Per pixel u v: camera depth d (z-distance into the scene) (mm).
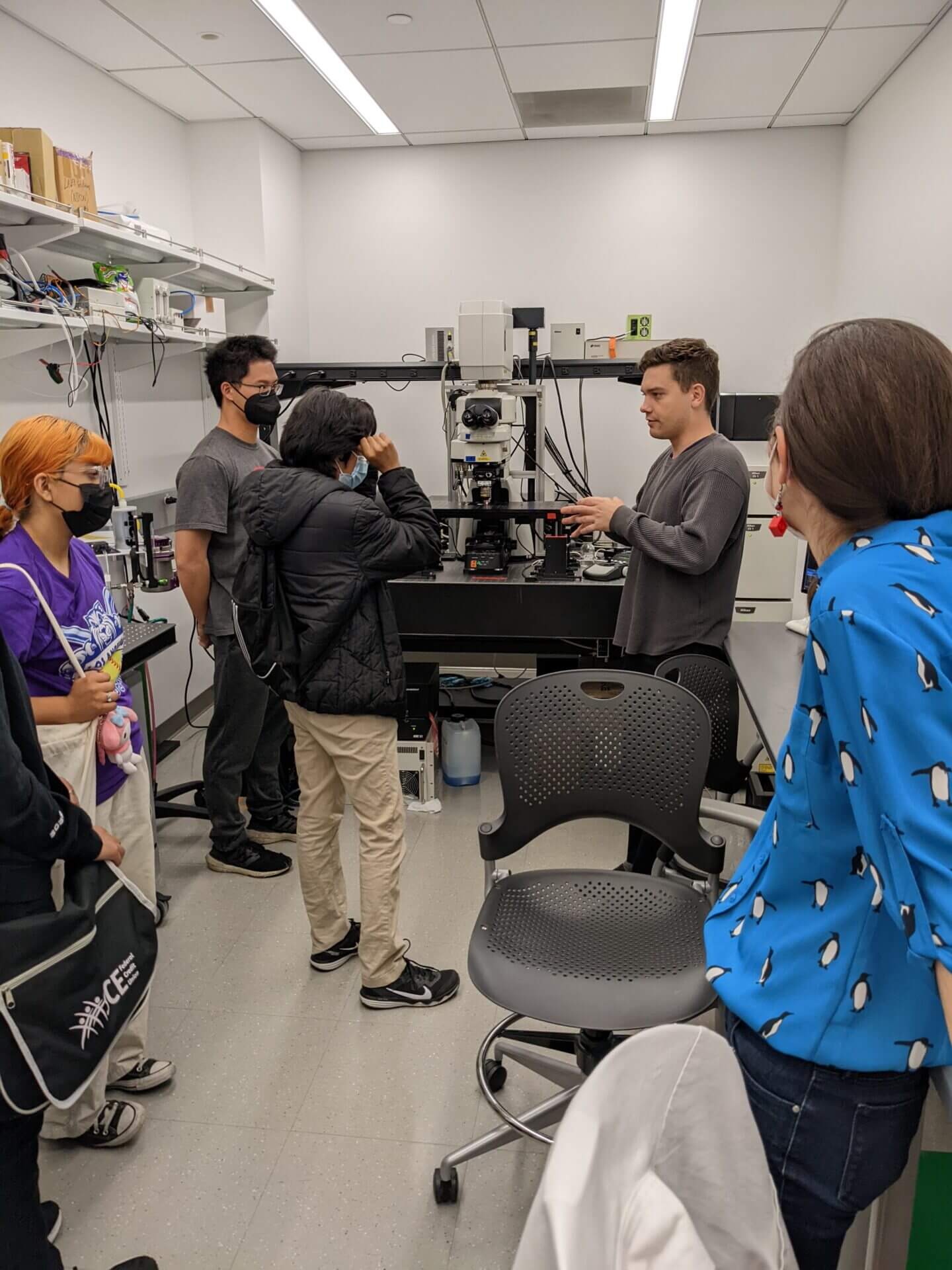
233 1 2914
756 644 2475
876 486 743
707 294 4621
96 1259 1527
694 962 1498
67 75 3338
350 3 2963
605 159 4527
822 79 3717
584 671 1738
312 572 1896
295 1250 1545
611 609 3205
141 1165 1726
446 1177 1621
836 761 763
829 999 806
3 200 2271
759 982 864
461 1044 2057
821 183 4445
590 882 1736
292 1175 1700
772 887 875
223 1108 1869
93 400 3473
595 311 4703
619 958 1519
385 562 1897
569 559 3455
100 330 3102
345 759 2033
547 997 1412
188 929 2537
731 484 2283
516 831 1731
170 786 3527
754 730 2828
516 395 3406
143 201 3910
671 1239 612
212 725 2742
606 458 4840
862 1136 829
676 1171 680
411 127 4305
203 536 2576
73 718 1697
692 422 2389
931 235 3307
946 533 741
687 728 1668
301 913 2621
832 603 713
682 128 4363
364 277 4828
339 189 4758
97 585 1813
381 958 2143
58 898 1349
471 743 3490
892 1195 1053
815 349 780
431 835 3100
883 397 722
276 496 1875
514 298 4742
